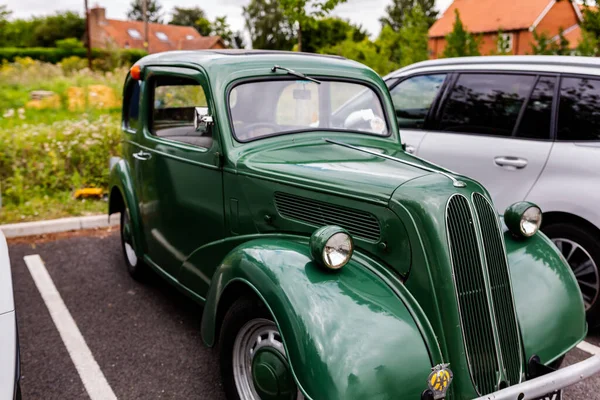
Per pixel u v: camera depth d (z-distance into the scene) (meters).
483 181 4.69
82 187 7.84
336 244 2.60
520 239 3.25
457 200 2.67
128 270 5.28
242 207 3.40
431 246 2.58
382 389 2.35
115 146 8.30
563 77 4.45
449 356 2.56
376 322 2.47
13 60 35.66
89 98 14.80
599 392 3.49
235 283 2.89
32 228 6.52
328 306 2.46
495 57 4.97
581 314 3.05
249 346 2.94
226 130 3.46
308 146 3.60
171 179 4.03
